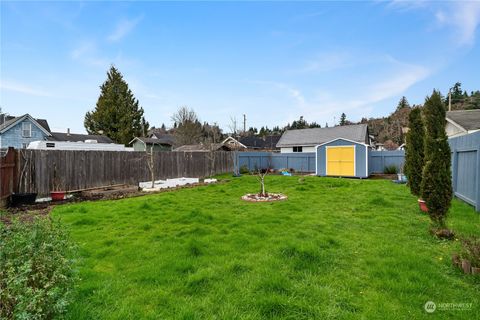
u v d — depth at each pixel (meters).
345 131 24.05
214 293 2.61
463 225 4.77
